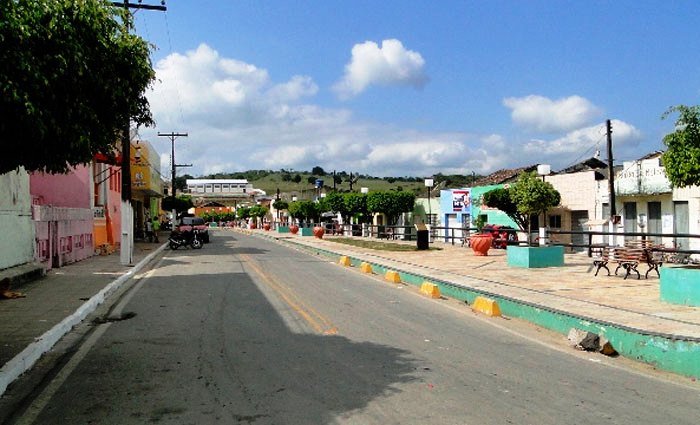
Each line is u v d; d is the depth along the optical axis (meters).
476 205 38.44
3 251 15.37
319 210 61.81
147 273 19.62
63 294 13.49
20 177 16.62
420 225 28.45
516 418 5.39
